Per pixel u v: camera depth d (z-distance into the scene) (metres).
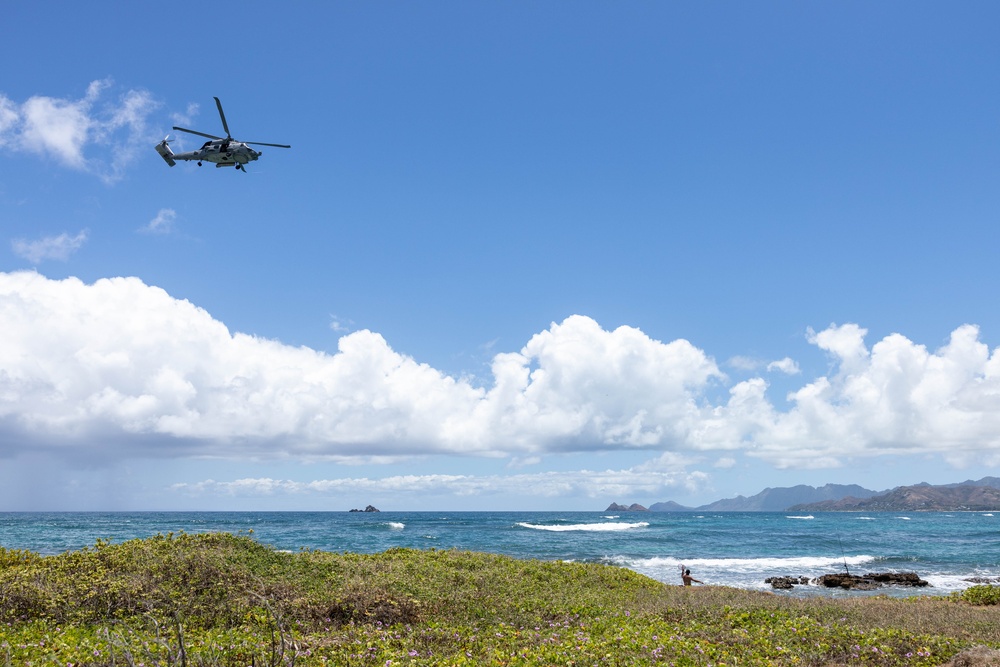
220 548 19.45
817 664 12.23
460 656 11.97
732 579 39.00
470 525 103.62
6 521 115.25
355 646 12.50
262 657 9.93
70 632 12.93
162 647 10.32
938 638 13.67
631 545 61.84
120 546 19.69
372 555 24.39
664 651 12.34
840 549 61.56
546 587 20.88
